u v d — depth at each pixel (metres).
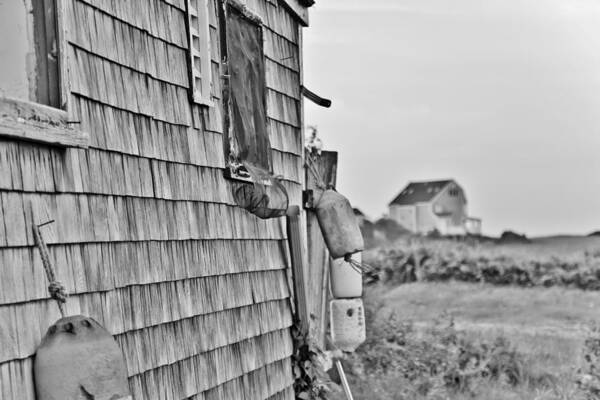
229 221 8.91
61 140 6.07
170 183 7.73
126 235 6.97
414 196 114.12
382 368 17.03
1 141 5.68
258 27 9.92
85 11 6.60
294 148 10.92
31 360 5.80
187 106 8.14
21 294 5.77
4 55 6.23
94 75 6.66
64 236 6.21
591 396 16.39
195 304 8.04
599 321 27.38
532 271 38.00
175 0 8.05
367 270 12.36
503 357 18.39
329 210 11.15
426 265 39.09
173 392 7.50
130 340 6.91
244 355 9.02
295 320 10.47
